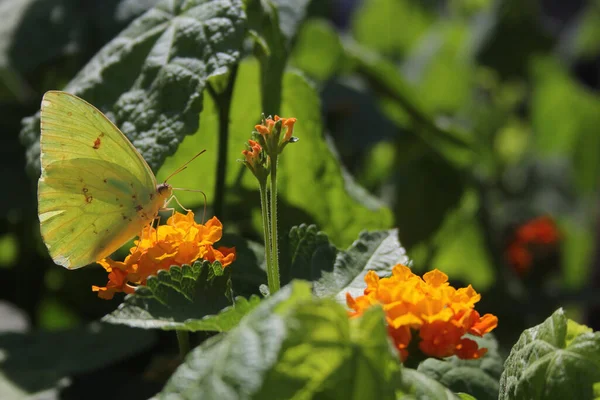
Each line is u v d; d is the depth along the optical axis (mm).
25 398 501
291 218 521
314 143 511
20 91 583
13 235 591
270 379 383
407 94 630
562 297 655
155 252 427
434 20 1023
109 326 536
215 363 381
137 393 517
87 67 490
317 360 384
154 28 480
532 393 413
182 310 419
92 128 448
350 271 443
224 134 500
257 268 456
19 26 561
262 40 491
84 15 557
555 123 936
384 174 685
